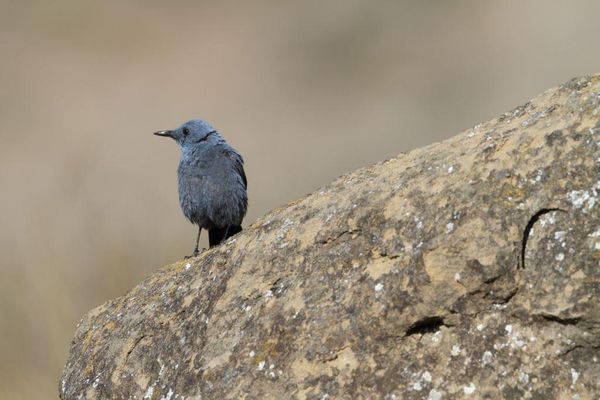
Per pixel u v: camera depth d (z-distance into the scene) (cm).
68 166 2528
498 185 681
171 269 884
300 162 3127
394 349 677
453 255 672
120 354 810
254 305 748
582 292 627
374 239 720
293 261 756
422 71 4391
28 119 3884
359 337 688
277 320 724
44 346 1471
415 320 673
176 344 777
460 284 664
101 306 893
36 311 1505
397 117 3941
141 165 3048
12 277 1566
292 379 695
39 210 2059
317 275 732
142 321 820
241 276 778
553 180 662
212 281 800
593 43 4141
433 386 655
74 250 1691
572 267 636
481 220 674
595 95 683
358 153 3400
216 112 4044
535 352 639
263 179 2842
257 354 718
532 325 644
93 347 838
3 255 1939
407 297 679
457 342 661
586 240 637
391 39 4675
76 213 1984
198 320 777
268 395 696
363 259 718
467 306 662
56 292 1532
